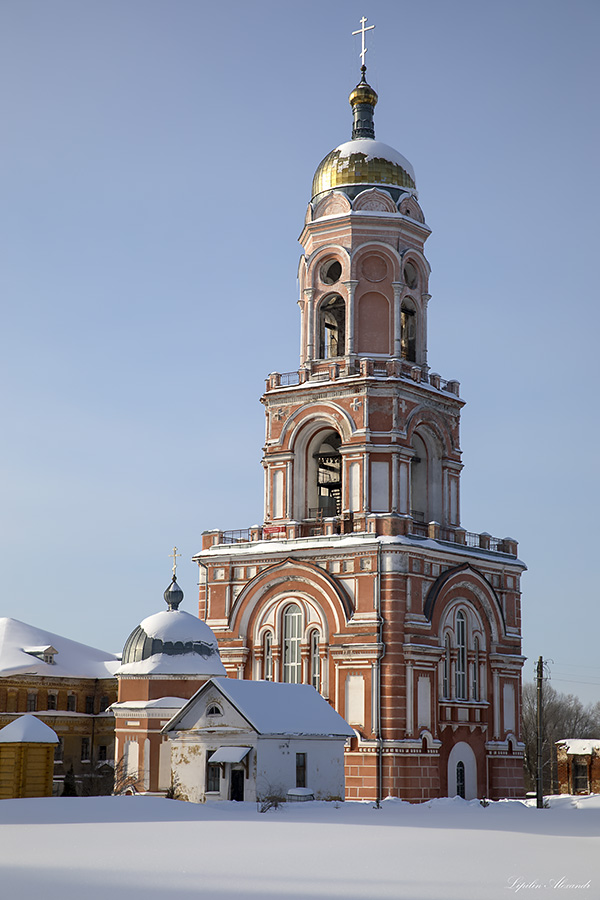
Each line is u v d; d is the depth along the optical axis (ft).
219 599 239.09
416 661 217.36
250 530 241.96
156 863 91.71
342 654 219.61
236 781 180.75
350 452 230.48
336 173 245.86
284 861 94.32
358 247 238.68
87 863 91.30
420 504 242.58
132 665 217.15
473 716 231.50
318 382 236.43
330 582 223.71
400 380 230.48
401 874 87.66
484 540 246.88
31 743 178.81
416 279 245.04
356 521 227.20
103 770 289.94
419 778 213.05
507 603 246.06
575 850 110.73
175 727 188.96
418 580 223.10
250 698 184.85
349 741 215.10
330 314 247.70
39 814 139.23
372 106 258.16
